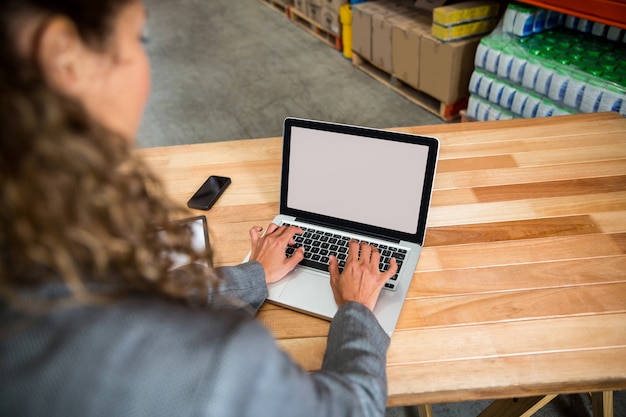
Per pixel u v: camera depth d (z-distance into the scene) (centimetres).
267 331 39
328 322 88
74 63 35
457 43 269
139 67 41
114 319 34
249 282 90
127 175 39
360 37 354
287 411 39
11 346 32
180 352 34
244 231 111
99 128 35
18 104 31
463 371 77
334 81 363
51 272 34
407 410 153
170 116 341
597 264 95
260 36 462
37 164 32
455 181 123
